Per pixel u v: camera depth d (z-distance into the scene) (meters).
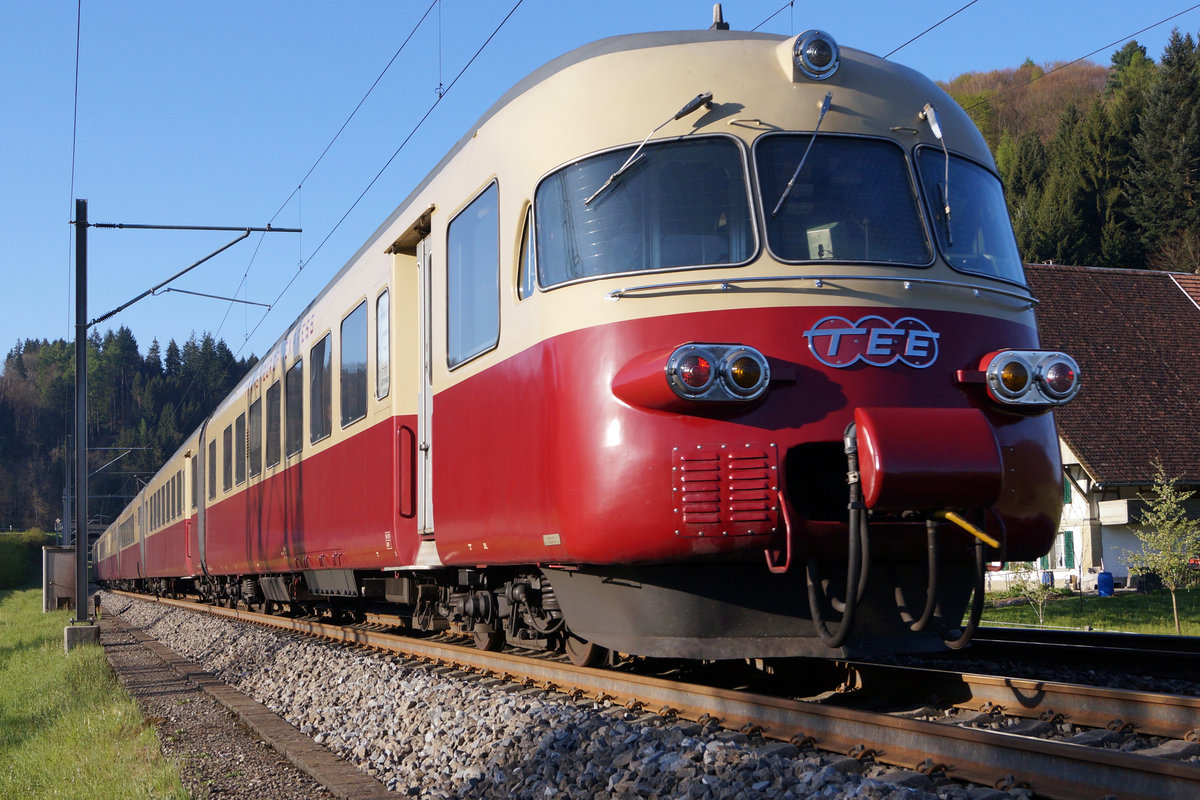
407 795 5.68
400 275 9.57
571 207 6.40
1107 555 26.98
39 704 11.10
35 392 121.44
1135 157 66.31
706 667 7.86
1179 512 18.42
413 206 9.18
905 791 4.20
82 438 17.92
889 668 6.66
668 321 5.93
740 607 6.01
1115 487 26.88
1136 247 64.12
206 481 21.03
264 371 15.58
